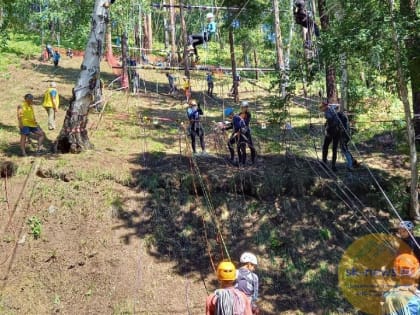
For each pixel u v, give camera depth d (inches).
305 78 414.9
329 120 425.7
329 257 357.7
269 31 1122.7
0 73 869.8
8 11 599.5
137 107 692.1
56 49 1286.9
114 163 416.8
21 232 343.3
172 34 1173.1
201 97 853.8
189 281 330.0
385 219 391.2
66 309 302.7
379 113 588.4
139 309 305.7
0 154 431.8
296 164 445.4
